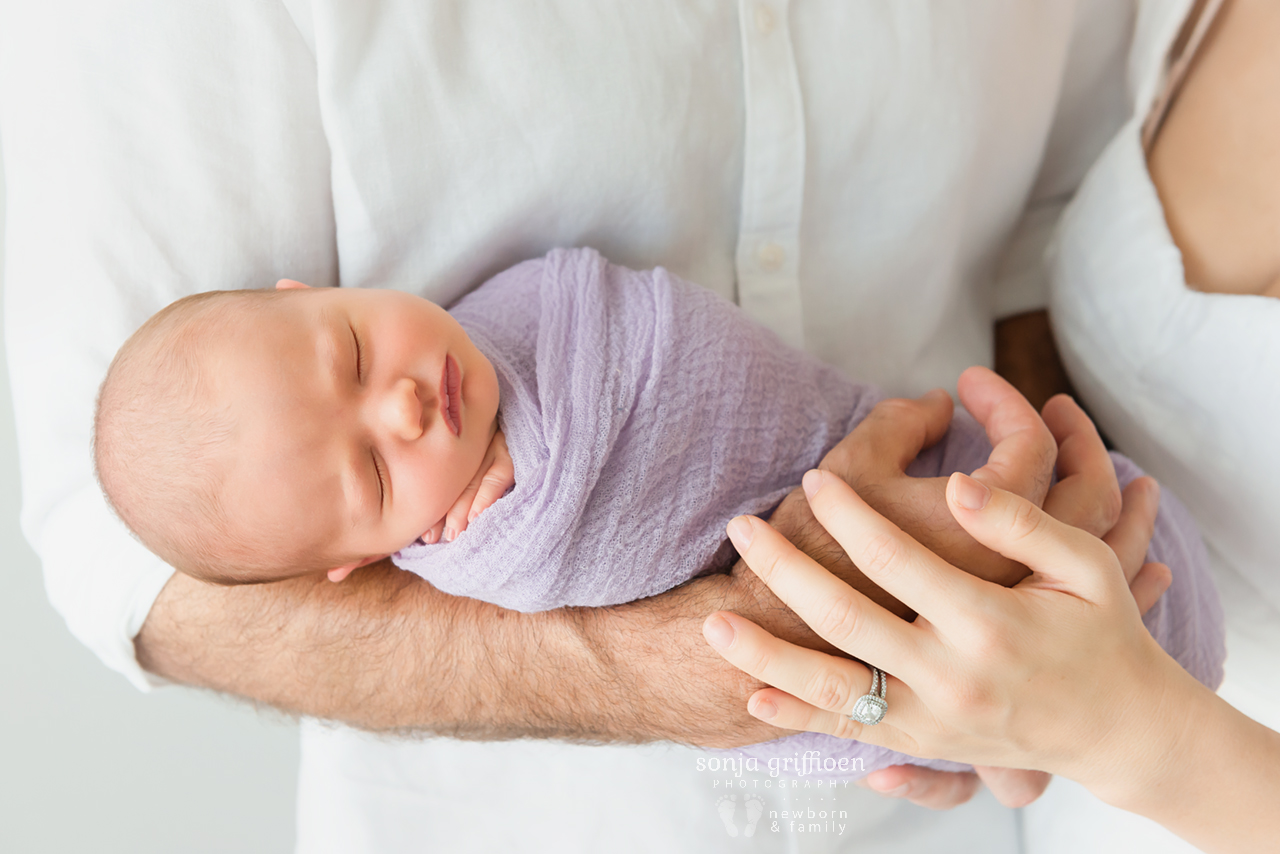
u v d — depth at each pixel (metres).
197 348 0.69
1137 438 1.00
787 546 0.66
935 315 1.08
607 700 0.77
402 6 0.74
